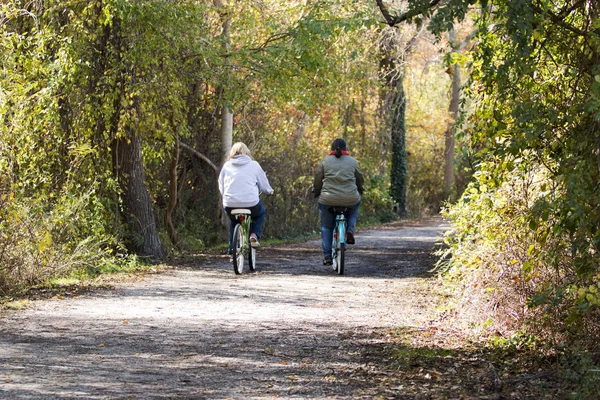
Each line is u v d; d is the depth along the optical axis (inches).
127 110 770.2
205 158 1098.1
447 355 360.8
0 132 641.0
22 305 486.9
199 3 872.3
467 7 305.7
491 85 343.0
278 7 997.2
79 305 495.8
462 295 467.5
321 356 360.8
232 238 710.5
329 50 1075.9
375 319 463.2
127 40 765.3
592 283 333.4
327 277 695.1
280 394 292.8
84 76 753.6
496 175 394.3
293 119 1453.0
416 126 2444.6
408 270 755.4
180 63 861.2
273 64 869.8
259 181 720.3
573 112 335.6
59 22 748.6
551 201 346.3
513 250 400.8
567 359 322.0
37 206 609.9
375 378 319.3
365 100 1877.5
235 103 904.9
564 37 336.5
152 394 287.1
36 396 278.5
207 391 294.8
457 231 513.3
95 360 340.8
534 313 380.5
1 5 729.6
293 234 1331.2
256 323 445.4
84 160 761.0
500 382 307.4
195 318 457.4
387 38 1519.4
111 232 784.9
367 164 1875.0
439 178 2466.8
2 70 682.8
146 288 591.2
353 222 725.9
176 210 1079.0
